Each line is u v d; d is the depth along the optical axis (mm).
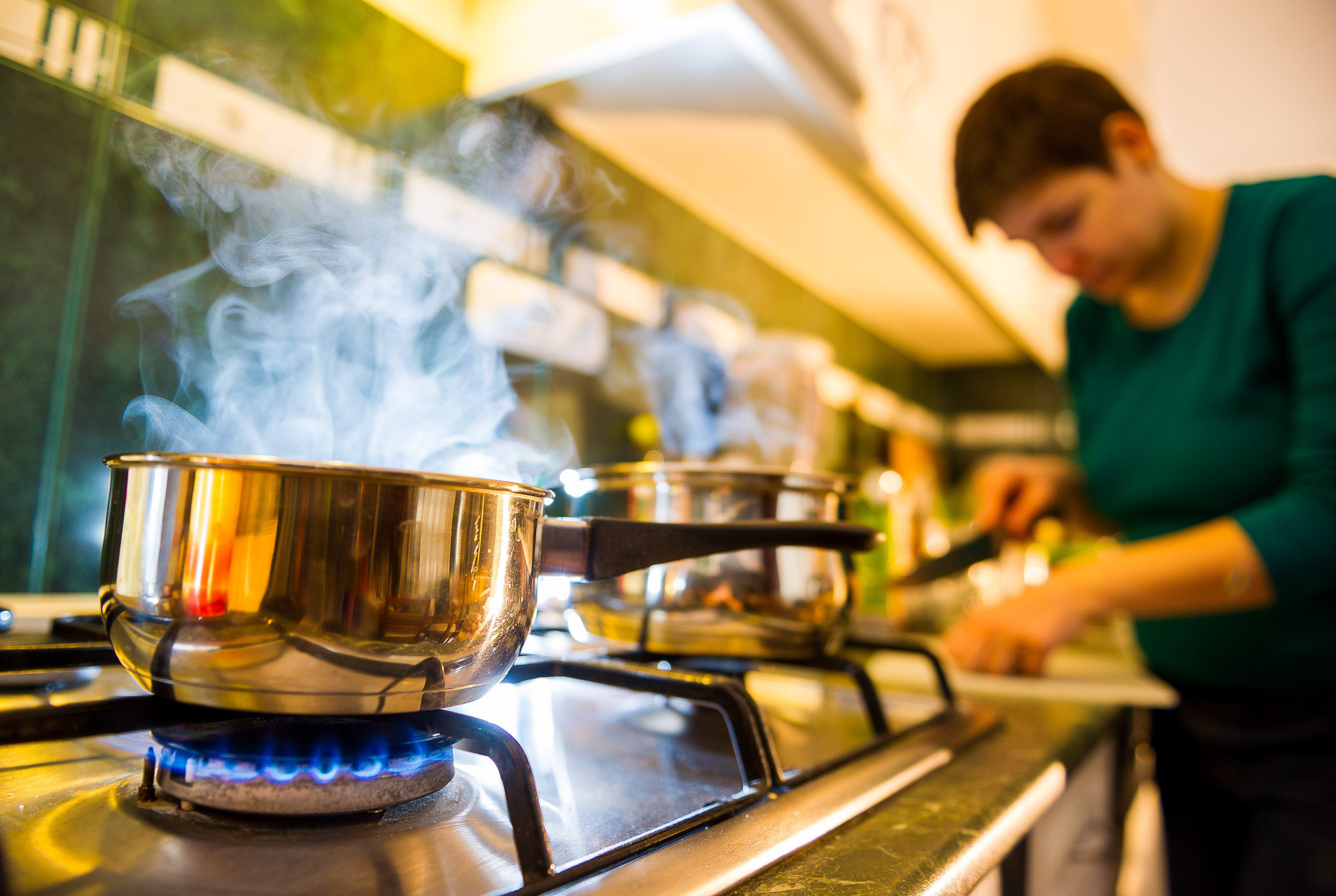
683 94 956
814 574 535
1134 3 2018
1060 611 807
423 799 351
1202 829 984
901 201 1188
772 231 1438
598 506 567
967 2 1376
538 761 447
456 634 312
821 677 889
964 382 2674
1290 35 2123
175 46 682
